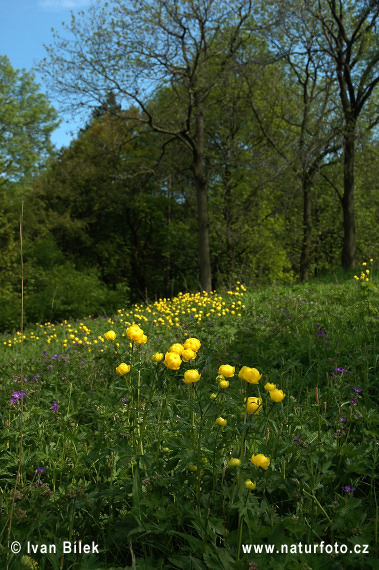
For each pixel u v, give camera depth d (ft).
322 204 91.25
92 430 11.88
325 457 8.52
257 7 62.28
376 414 10.66
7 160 86.48
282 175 62.39
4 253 79.05
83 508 7.82
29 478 9.91
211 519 6.88
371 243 84.07
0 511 7.38
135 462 8.33
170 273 108.88
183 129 67.15
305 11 56.18
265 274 79.92
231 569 6.14
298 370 15.52
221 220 77.82
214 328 23.82
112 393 13.75
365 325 18.69
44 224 99.30
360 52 60.90
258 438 8.70
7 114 88.69
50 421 12.25
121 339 24.41
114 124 92.27
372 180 62.64
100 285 91.56
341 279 44.96
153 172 76.69
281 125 74.33
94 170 92.73
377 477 8.49
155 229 107.96
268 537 6.46
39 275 82.94
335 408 11.14
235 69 61.00
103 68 59.98
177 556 6.65
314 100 63.36
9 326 72.69
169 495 7.73
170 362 7.57
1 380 17.51
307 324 20.92
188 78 63.52
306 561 6.16
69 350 22.94
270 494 8.04
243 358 17.38
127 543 7.33
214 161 76.33
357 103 61.16
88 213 107.04
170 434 9.41
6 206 89.10
